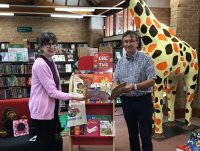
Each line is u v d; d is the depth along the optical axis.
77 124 2.46
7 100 2.65
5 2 8.91
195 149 1.96
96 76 2.51
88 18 11.12
